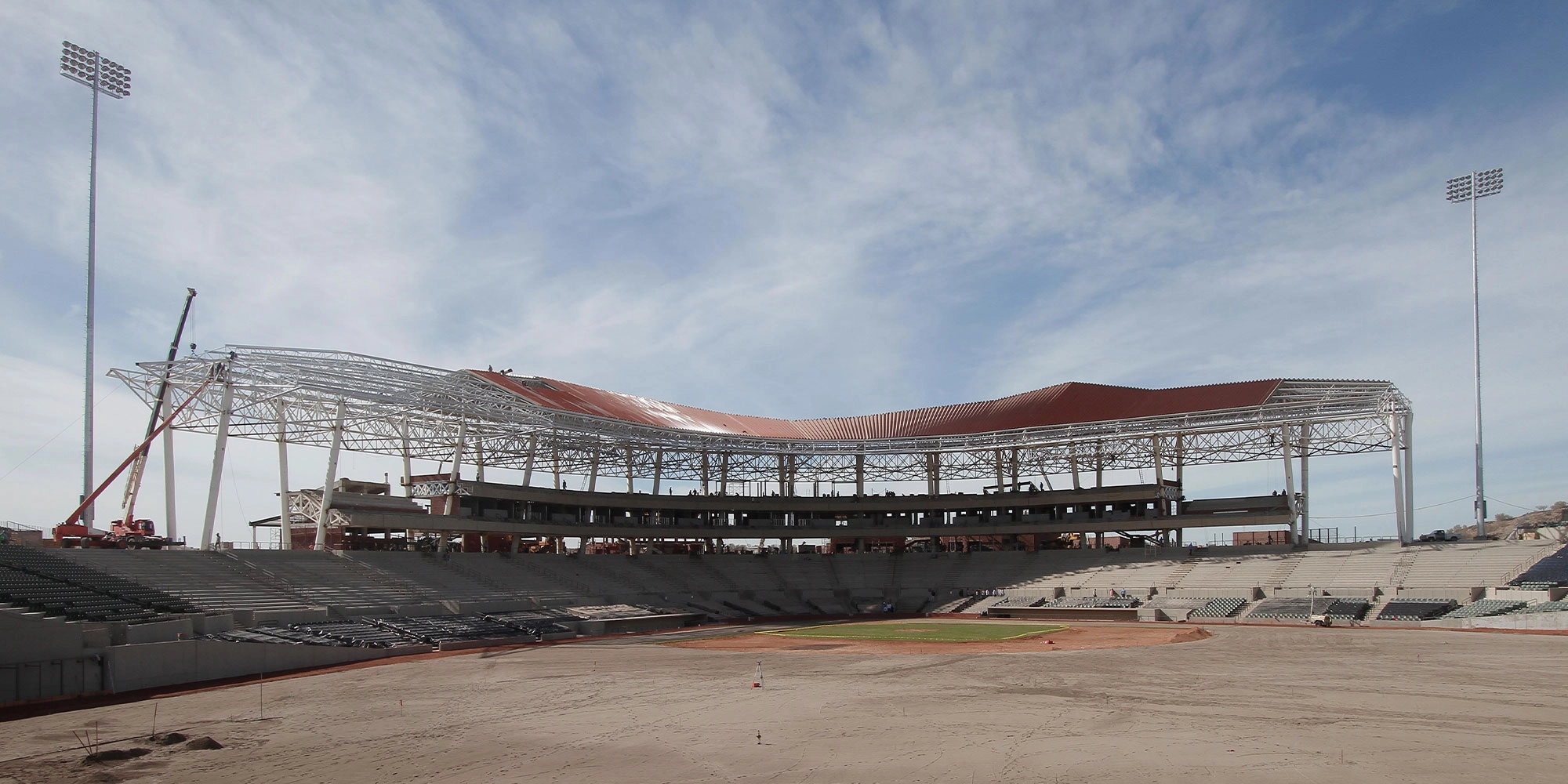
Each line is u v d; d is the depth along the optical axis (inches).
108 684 1729.8
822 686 1690.5
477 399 3287.4
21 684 1601.9
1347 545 3693.4
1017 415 4468.5
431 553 3513.8
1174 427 3846.0
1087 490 4397.1
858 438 4832.7
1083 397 4370.1
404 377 2997.0
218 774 1069.1
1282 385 3762.3
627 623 3272.6
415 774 1058.1
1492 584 2950.3
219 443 2839.6
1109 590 3828.7
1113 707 1397.6
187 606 2290.8
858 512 4894.2
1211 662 1959.9
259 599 2551.7
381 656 2327.8
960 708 1418.6
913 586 4463.6
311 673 2025.1
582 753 1146.0
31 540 2741.1
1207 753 1077.8
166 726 1375.5
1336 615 2982.3
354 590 2898.6
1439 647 2128.4
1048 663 1994.3
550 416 3614.7
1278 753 1068.5
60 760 1143.6
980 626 3213.6
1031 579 4215.1
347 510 3250.5
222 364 2824.8
